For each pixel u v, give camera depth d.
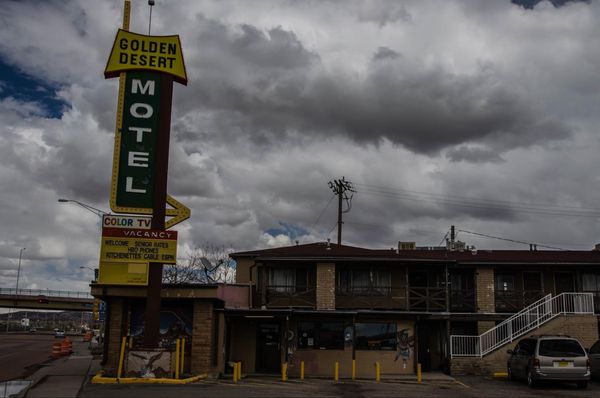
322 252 31.86
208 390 19.36
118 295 23.61
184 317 24.70
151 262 22.34
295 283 31.81
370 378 26.25
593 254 34.19
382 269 32.22
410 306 31.05
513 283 32.94
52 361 34.06
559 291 32.84
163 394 18.09
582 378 21.78
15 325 160.38
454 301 31.95
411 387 21.97
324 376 27.50
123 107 23.17
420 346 31.27
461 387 22.31
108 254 22.28
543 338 22.39
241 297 29.78
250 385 21.33
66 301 92.19
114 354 24.31
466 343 28.12
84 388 19.31
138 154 22.94
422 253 34.31
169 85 23.47
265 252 32.31
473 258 32.47
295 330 28.77
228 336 28.17
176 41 23.78
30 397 17.11
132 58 23.34
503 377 26.03
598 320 28.17
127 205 22.61
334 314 27.27
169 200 23.19
